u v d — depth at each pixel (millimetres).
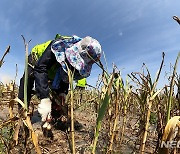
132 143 2561
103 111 1300
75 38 2994
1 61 1438
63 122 3191
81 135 3092
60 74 3084
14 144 1679
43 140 2764
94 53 2770
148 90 1475
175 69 1216
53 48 2930
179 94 1422
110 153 1706
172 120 1060
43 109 2732
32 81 3129
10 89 1644
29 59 3127
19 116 1560
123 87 1880
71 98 1381
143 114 1713
